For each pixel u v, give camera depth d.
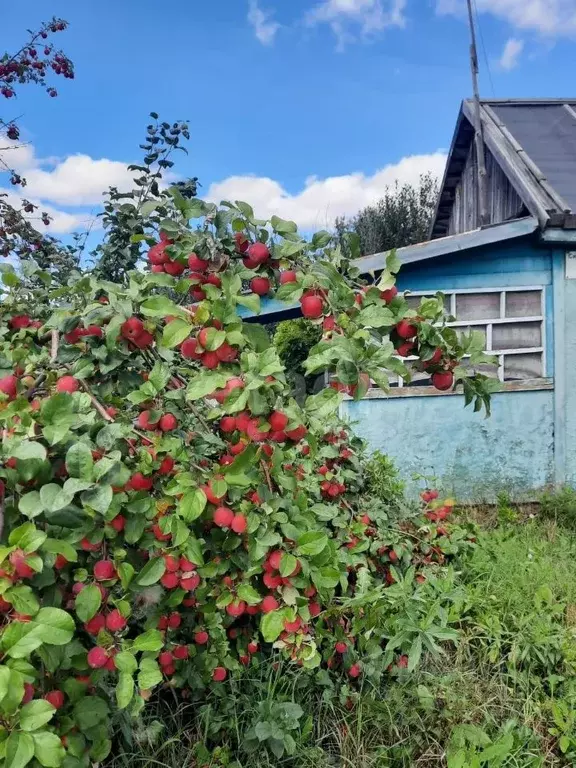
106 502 1.16
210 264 1.61
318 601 1.76
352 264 1.73
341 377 1.32
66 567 1.45
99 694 1.70
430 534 3.32
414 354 1.69
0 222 4.59
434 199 14.77
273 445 1.53
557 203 5.62
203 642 2.12
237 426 1.47
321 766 2.19
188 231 1.62
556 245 5.75
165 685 2.24
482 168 7.52
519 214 7.26
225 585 1.81
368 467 3.58
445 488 5.85
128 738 1.91
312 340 8.38
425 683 2.62
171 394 1.63
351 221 14.45
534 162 7.04
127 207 3.33
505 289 5.79
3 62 4.81
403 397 5.84
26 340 1.94
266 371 1.33
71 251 4.62
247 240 1.69
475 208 9.19
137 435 1.57
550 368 5.88
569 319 5.82
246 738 2.05
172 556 1.55
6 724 0.98
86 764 1.41
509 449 5.89
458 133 9.34
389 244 13.87
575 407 5.88
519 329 5.88
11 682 0.97
